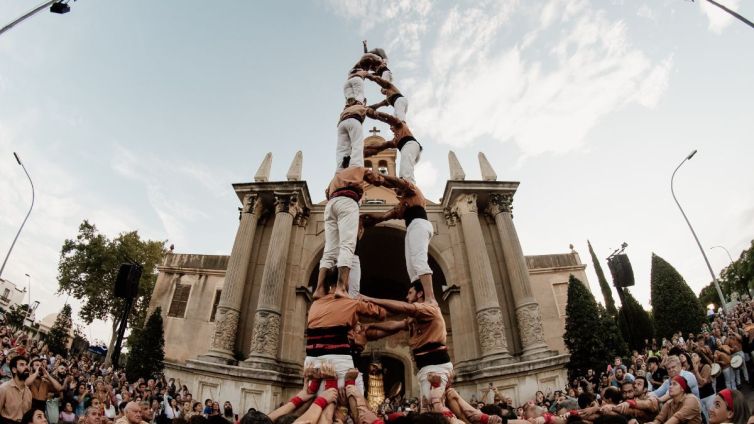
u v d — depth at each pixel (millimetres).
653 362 10648
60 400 10617
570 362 18969
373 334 4363
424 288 4480
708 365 7094
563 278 30891
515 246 23656
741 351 6285
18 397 7230
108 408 11859
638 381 7496
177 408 15117
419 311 4121
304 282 23812
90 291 38844
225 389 18312
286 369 20547
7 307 61719
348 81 6363
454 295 23391
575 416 4516
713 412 4555
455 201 25562
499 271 24172
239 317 21969
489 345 20516
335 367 3646
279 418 3439
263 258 24156
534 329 21125
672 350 10000
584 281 30844
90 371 16703
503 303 23219
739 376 6211
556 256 31859
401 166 5473
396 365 30062
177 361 27547
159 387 18047
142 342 22781
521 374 18609
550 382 18453
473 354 21438
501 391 18562
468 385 19953
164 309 29438
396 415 3711
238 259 22641
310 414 3215
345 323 3826
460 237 24891
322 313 3934
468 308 22719
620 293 17141
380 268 30344
